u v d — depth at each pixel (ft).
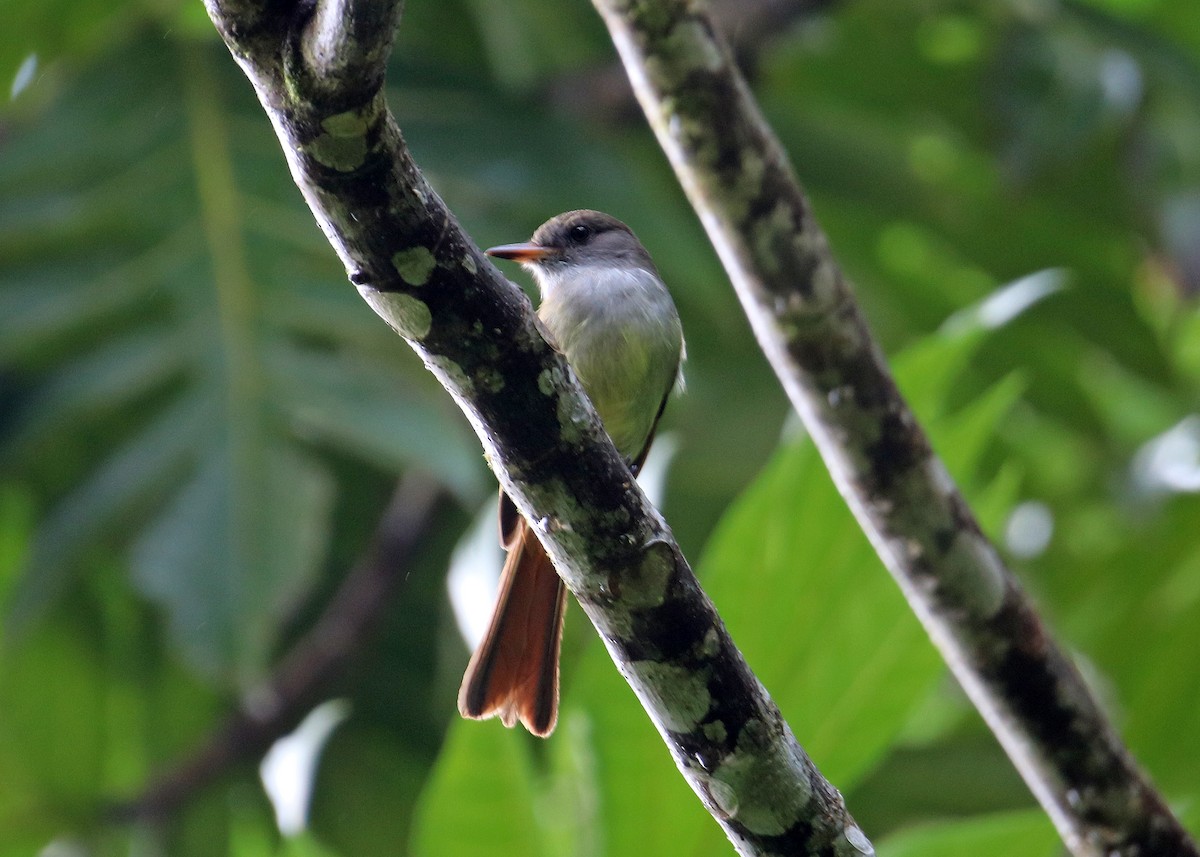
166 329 34.04
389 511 40.55
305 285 34.63
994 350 44.09
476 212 35.88
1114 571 41.70
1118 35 39.63
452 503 40.47
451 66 37.78
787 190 20.74
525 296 14.40
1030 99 40.96
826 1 41.24
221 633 31.40
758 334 21.36
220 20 12.57
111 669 41.06
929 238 43.78
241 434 33.06
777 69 44.29
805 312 20.59
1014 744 20.71
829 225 43.37
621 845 20.93
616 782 20.74
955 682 40.45
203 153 35.45
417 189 13.51
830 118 43.11
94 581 40.47
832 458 20.75
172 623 31.53
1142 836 20.29
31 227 34.81
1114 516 44.24
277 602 31.78
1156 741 37.63
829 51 44.45
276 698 38.96
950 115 45.03
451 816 21.15
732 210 20.76
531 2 41.09
